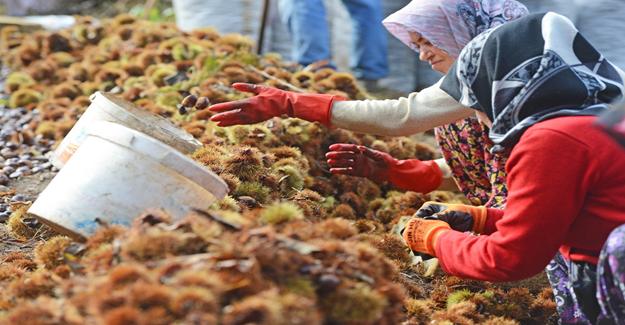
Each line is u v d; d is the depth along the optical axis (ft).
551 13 10.73
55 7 42.01
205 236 8.93
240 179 13.64
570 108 10.15
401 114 12.69
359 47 25.80
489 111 10.90
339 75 20.18
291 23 24.80
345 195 16.17
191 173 10.75
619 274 9.49
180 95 19.26
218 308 7.85
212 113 17.70
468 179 14.92
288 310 7.94
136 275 8.12
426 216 12.01
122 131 10.88
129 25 24.53
